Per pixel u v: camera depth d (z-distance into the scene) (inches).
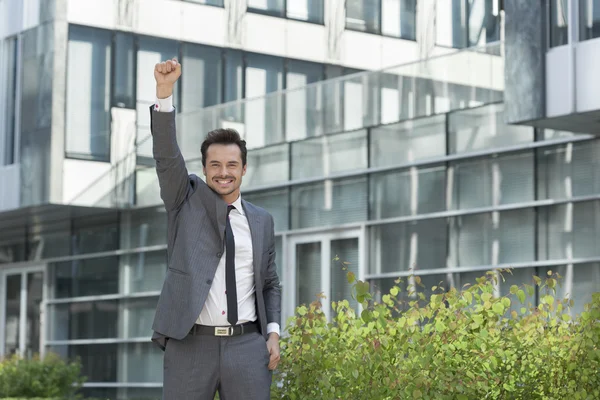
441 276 529.7
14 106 795.4
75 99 749.3
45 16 757.9
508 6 458.9
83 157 747.4
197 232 209.3
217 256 208.8
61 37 746.8
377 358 239.6
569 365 237.5
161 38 787.4
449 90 536.1
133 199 742.5
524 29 450.0
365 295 246.4
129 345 745.0
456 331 242.5
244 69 809.5
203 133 668.7
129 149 756.6
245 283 211.5
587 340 237.1
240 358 207.6
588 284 465.1
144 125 770.8
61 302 820.0
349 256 577.6
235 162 210.4
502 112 510.3
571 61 431.2
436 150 540.4
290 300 609.0
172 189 209.0
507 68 458.0
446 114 537.0
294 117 618.5
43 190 741.9
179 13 794.8
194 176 215.2
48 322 832.3
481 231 514.6
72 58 750.5
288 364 254.1
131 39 774.5
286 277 612.4
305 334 252.5
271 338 217.5
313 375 249.1
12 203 774.5
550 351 243.6
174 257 209.6
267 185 628.4
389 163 563.5
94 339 778.8
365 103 579.5
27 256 872.9
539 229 489.1
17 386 698.2
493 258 508.1
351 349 251.8
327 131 598.9
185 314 204.5
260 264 212.5
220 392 210.7
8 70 799.1
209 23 805.2
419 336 241.8
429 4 717.3
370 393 238.5
